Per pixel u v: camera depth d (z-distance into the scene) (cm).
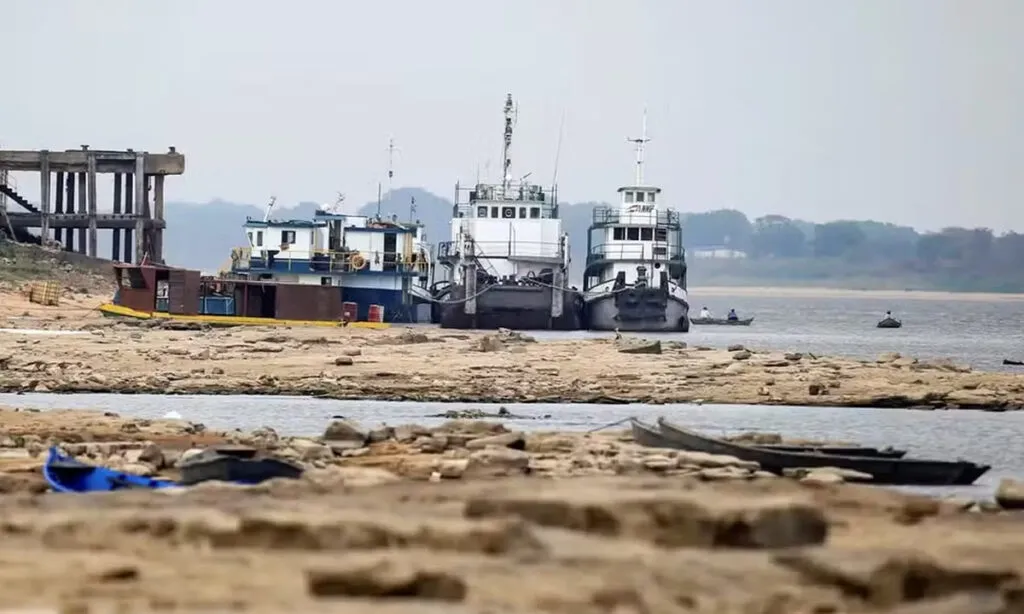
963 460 18225
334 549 9488
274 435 18850
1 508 11419
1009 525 11288
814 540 9969
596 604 8300
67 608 7912
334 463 16312
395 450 17462
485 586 8500
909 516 11719
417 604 8125
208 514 10356
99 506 11519
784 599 8631
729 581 8912
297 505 11156
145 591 8425
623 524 9975
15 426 19688
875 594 8825
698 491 11206
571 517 10100
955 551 9688
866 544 10138
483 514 10238
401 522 9712
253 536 9688
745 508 9875
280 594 8350
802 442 18962
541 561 9150
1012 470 19325
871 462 16925
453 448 17588
